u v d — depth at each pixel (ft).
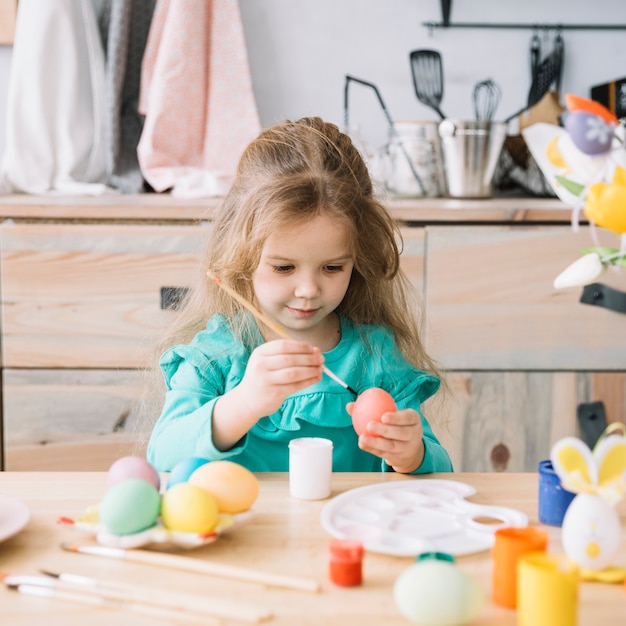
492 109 7.27
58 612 2.01
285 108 7.25
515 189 7.17
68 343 6.04
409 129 6.75
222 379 3.85
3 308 6.00
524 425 6.12
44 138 6.63
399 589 1.97
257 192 3.66
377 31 7.20
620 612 2.02
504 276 5.98
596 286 5.98
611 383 6.09
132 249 5.93
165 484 2.96
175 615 1.97
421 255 5.93
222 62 6.73
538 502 2.75
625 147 2.25
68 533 2.49
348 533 2.49
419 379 4.00
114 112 6.67
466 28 7.18
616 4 7.17
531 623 1.87
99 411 6.10
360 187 3.93
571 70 7.25
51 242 5.93
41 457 6.15
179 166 6.81
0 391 6.09
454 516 2.61
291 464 2.85
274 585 2.15
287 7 7.14
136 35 6.87
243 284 3.96
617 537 2.20
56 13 6.52
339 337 4.10
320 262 3.53
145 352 6.00
